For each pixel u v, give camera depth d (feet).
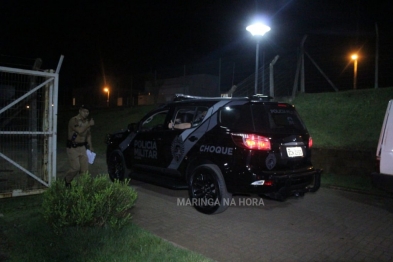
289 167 17.53
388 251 14.05
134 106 65.98
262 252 13.62
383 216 18.71
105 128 57.06
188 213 18.57
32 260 11.56
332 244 14.64
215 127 18.29
